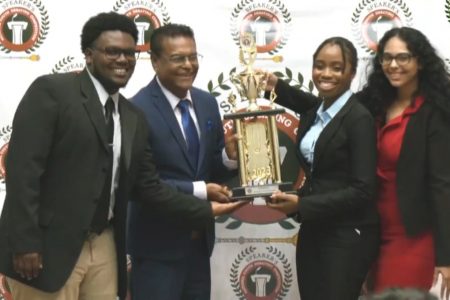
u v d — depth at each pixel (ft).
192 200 9.89
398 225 10.14
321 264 10.14
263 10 11.69
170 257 10.14
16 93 11.60
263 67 11.74
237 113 10.16
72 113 8.78
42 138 8.65
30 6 11.59
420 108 10.00
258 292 11.84
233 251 11.84
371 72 10.54
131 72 9.23
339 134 9.95
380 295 4.58
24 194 8.52
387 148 10.11
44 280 8.77
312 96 10.97
